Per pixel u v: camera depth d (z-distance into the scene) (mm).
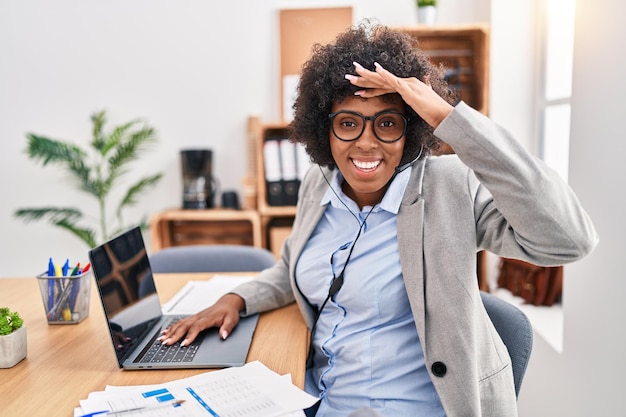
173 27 2984
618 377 1255
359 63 1052
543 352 1800
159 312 1294
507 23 2506
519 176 863
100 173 3070
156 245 2777
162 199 3098
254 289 1322
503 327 1176
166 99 3033
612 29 1249
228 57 2990
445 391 975
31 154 2822
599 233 1336
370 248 1087
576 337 1490
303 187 1396
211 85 3016
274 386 897
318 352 1191
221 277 1682
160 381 945
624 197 1217
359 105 1038
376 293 1058
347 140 1055
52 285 1249
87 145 3072
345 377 1083
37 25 2996
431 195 1065
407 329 1066
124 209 3111
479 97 2594
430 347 998
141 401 842
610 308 1291
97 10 2980
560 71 2426
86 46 3006
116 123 3053
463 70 2738
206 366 998
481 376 1021
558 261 911
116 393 877
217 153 3059
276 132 2883
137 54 3006
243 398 854
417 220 1035
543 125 2504
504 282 2467
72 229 2928
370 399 1040
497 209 979
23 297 1502
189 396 861
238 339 1138
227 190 3078
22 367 1012
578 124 1442
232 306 1258
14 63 3025
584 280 1433
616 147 1240
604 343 1324
